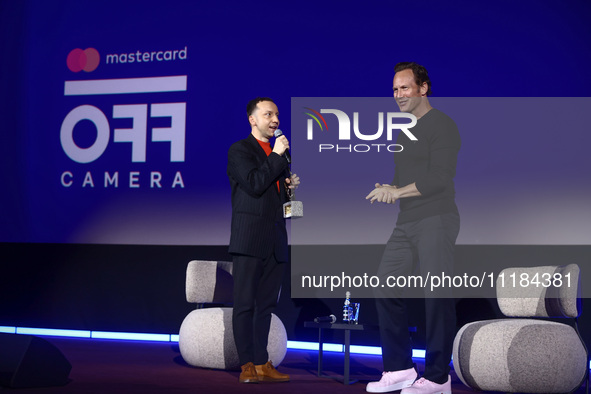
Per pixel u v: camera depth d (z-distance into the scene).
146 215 5.48
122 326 5.45
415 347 4.70
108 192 5.57
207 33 5.50
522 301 3.38
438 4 4.98
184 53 5.54
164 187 5.46
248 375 3.17
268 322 3.31
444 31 4.95
